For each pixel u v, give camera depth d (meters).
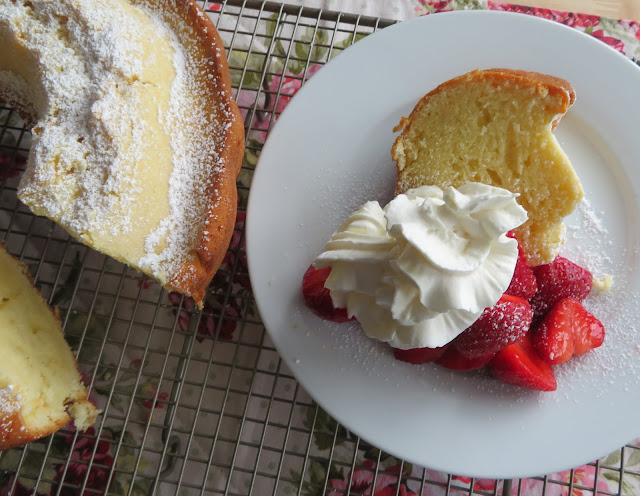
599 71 0.40
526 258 0.40
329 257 0.37
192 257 0.38
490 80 0.38
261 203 0.40
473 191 0.36
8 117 0.45
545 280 0.39
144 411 0.43
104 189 0.37
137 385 0.41
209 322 0.43
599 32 0.46
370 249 0.36
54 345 0.41
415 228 0.35
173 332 0.42
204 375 0.43
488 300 0.35
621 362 0.39
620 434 0.38
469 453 0.38
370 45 0.41
